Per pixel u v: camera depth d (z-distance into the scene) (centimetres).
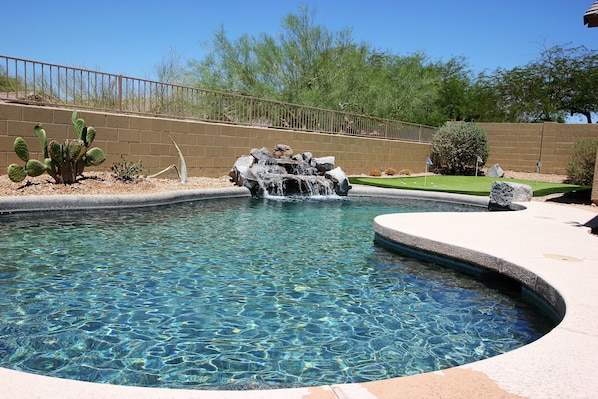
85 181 805
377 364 256
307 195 1102
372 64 2806
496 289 400
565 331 236
